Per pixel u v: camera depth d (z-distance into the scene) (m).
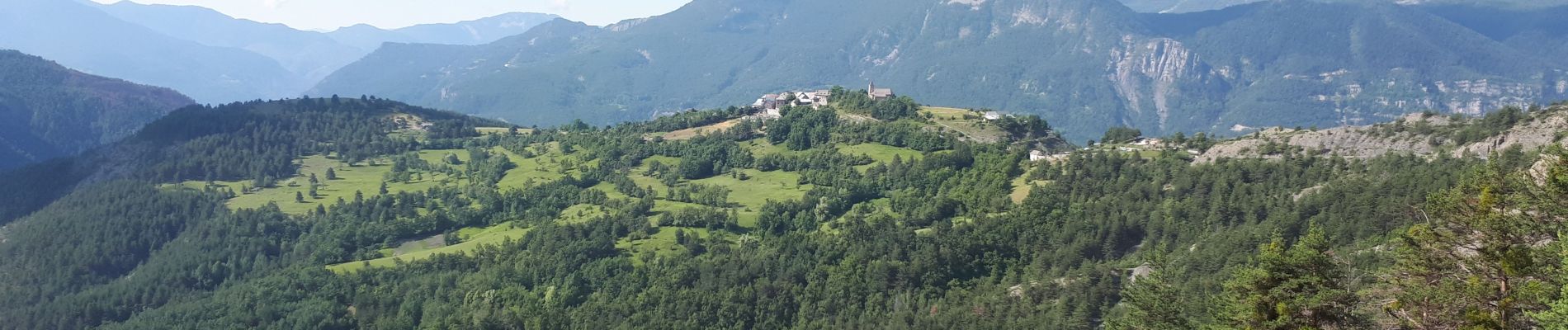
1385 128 195.25
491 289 190.62
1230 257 140.25
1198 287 128.25
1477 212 74.25
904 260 175.38
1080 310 136.00
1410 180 153.00
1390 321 77.81
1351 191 156.50
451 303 190.88
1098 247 168.38
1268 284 76.75
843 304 165.75
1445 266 74.25
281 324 192.75
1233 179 183.38
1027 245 175.50
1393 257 90.12
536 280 194.62
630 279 188.25
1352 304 76.69
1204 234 160.00
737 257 192.00
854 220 198.25
